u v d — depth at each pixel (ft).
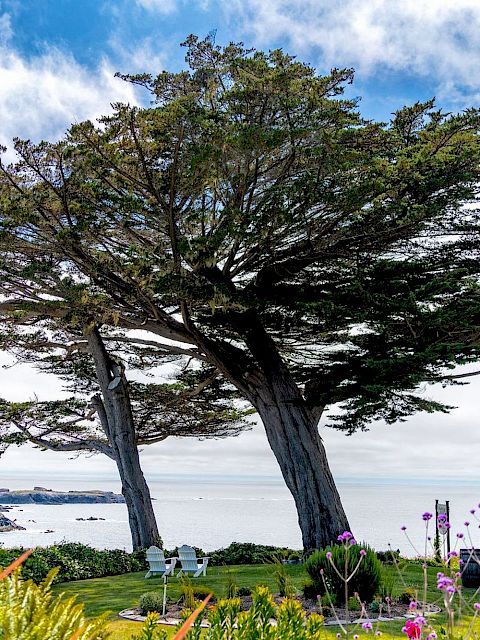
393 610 37.24
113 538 155.02
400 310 57.62
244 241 59.21
